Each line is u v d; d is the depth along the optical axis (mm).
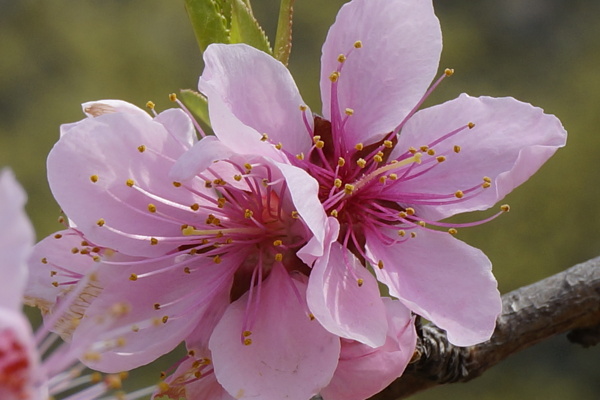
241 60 214
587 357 827
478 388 809
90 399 197
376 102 219
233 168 214
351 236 217
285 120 216
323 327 210
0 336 183
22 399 184
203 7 223
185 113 213
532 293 237
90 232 212
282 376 209
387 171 219
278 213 217
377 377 209
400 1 218
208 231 214
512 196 840
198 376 213
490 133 217
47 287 217
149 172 213
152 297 214
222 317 213
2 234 182
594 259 239
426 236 215
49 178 211
